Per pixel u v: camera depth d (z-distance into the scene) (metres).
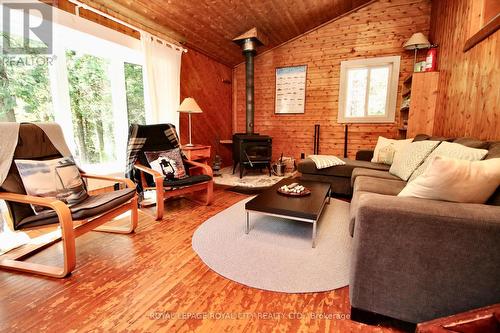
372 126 4.61
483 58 2.04
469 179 1.15
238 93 5.66
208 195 2.99
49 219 1.62
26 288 1.50
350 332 1.21
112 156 3.21
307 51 4.91
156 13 3.12
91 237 2.17
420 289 1.15
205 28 3.79
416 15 4.11
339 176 3.51
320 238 2.16
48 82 2.45
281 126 5.36
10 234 1.99
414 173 2.22
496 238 1.01
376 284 1.22
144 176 2.88
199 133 4.65
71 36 2.54
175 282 1.57
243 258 1.84
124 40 3.01
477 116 2.12
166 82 3.60
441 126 3.01
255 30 4.17
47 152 2.03
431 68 3.29
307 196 2.34
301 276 1.63
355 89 4.67
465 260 1.06
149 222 2.50
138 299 1.42
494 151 1.49
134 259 1.83
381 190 2.06
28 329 1.20
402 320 1.21
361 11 4.42
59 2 2.38
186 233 2.26
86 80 2.83
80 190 1.98
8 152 1.75
